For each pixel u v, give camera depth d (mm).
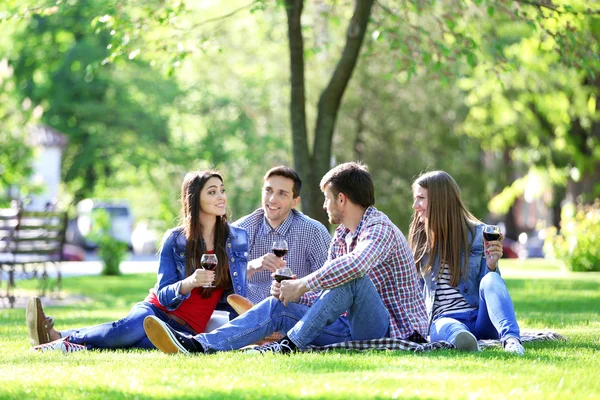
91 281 19625
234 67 31391
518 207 50438
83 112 34031
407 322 6664
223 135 31453
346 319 6730
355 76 27719
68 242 40188
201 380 5145
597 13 12852
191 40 13805
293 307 6512
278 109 30797
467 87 20812
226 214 7023
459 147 29875
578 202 28812
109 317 10484
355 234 6652
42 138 35062
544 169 30625
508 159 36219
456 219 6961
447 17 13953
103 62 13312
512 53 20172
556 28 13102
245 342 6434
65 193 36688
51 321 7164
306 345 6414
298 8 14055
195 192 6895
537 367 5609
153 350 6766
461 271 6941
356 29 14039
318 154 14289
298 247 7863
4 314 11203
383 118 28250
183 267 6902
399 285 6676
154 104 32656
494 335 6832
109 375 5371
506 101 25266
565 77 20750
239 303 6754
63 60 35469
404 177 28312
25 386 5039
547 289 15172
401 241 6629
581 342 7316
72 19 35281
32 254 13766
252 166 30734
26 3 13953
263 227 7926
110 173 36875
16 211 13305
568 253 22484
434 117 28734
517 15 12906
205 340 6363
